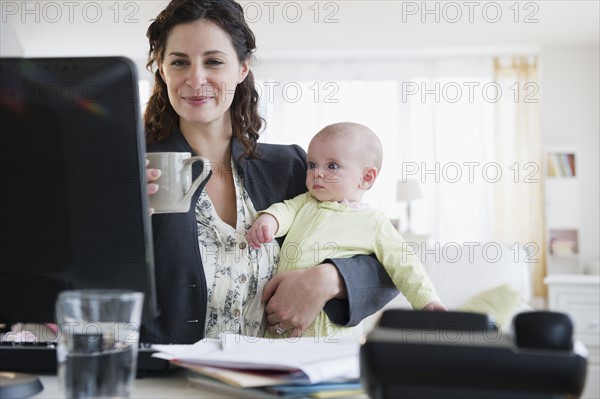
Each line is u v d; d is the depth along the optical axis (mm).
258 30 6480
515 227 7484
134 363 806
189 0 1425
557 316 737
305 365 862
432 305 1477
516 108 7543
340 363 888
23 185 922
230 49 1462
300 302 1354
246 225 1521
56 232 927
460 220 7559
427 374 707
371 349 719
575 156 6969
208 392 919
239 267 1476
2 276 945
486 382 702
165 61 1457
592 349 4211
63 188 919
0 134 916
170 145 1520
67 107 907
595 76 7070
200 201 1473
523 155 7523
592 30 6516
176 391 924
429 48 7266
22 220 930
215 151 1548
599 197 7016
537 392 701
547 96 7117
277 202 1591
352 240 1558
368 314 1410
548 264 6922
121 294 783
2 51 5137
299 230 1568
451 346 707
